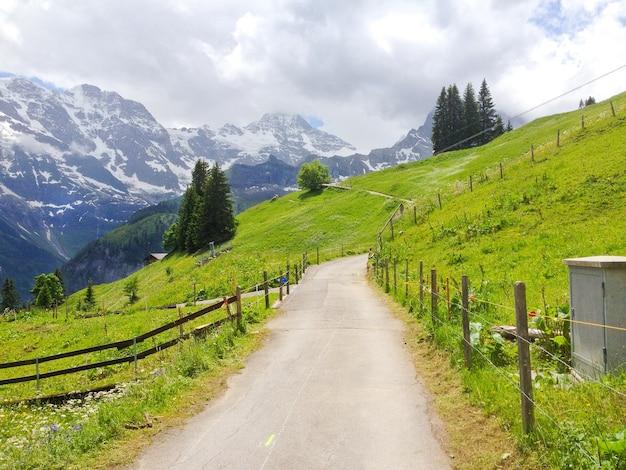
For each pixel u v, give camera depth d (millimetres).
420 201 59375
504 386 8531
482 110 156875
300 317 19938
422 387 10094
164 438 8203
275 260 62250
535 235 27375
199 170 115500
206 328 16219
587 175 32656
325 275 40500
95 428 8547
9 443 9430
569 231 25578
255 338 15984
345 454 7273
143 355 16500
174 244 120062
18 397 17469
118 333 29562
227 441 7949
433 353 12352
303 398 9867
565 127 84750
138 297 70812
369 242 66438
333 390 10273
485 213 35281
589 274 8430
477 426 7684
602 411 6652
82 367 16766
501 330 11625
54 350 29500
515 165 47969
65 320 43656
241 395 10297
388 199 82812
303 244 71938
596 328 8203
